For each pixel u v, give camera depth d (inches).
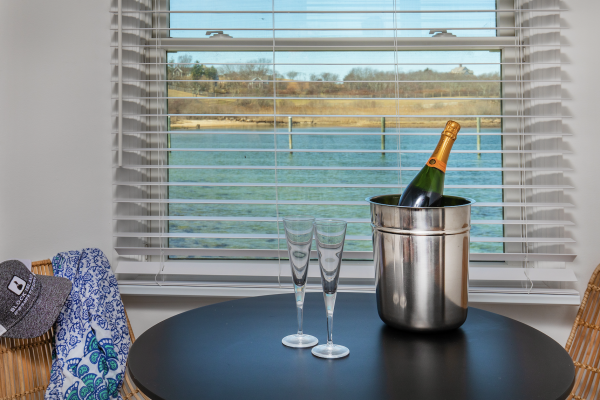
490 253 51.1
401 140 57.5
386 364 27.9
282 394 24.3
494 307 52.9
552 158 52.2
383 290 32.7
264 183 53.2
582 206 52.1
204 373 26.9
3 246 54.1
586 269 52.4
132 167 52.1
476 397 23.9
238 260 56.9
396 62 52.2
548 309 52.6
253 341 31.7
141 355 29.5
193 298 54.9
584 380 43.7
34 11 53.2
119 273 54.6
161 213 57.7
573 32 51.5
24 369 42.1
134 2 54.4
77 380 40.2
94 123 53.7
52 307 40.1
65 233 54.2
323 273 29.4
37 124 53.5
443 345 30.9
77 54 53.4
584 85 51.6
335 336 32.4
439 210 30.5
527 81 50.9
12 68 53.2
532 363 28.0
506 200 56.3
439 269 31.1
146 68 56.9
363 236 52.7
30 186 53.9
